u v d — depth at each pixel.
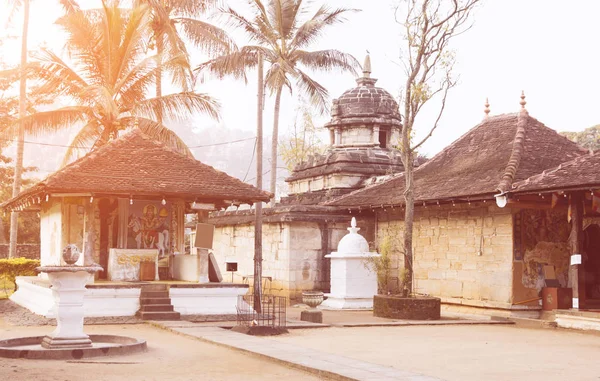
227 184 23.08
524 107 29.28
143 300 21.31
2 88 48.22
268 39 37.53
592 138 46.56
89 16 34.28
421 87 24.08
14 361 12.86
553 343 17.58
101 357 13.55
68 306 14.09
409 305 23.25
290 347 14.98
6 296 28.14
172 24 36.38
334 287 28.61
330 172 37.03
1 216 54.81
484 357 14.60
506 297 24.17
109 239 23.95
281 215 30.50
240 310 21.16
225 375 11.76
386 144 39.78
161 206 24.19
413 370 12.66
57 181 20.84
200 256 22.88
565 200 24.39
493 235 24.97
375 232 31.50
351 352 15.12
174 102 31.39
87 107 31.34
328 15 38.22
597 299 25.94
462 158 29.34
